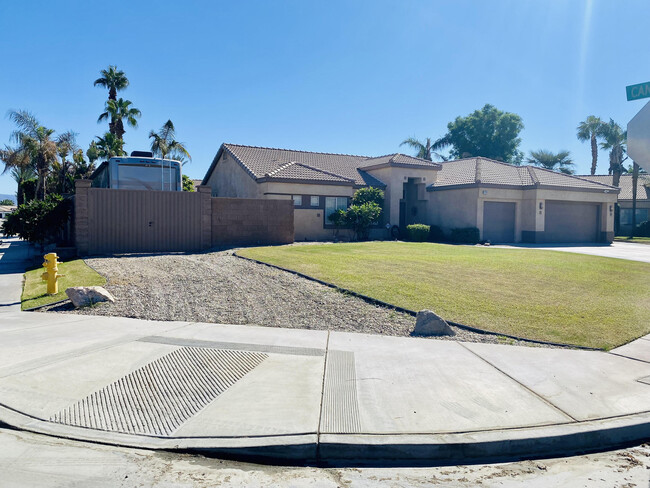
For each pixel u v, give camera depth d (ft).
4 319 26.30
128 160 58.08
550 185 87.51
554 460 13.16
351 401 15.51
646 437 14.42
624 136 146.41
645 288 36.24
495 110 169.27
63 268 42.09
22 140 107.86
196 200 55.57
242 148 91.71
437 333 24.18
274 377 17.58
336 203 82.33
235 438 13.09
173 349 20.68
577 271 43.14
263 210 60.49
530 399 15.96
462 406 15.29
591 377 18.12
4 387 16.19
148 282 34.50
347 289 31.71
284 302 29.58
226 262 43.14
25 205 54.80
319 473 12.17
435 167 93.86
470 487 11.72
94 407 14.88
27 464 12.00
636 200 137.90
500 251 60.64
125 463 12.17
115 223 51.57
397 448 12.83
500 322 25.84
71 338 22.27
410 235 86.02
